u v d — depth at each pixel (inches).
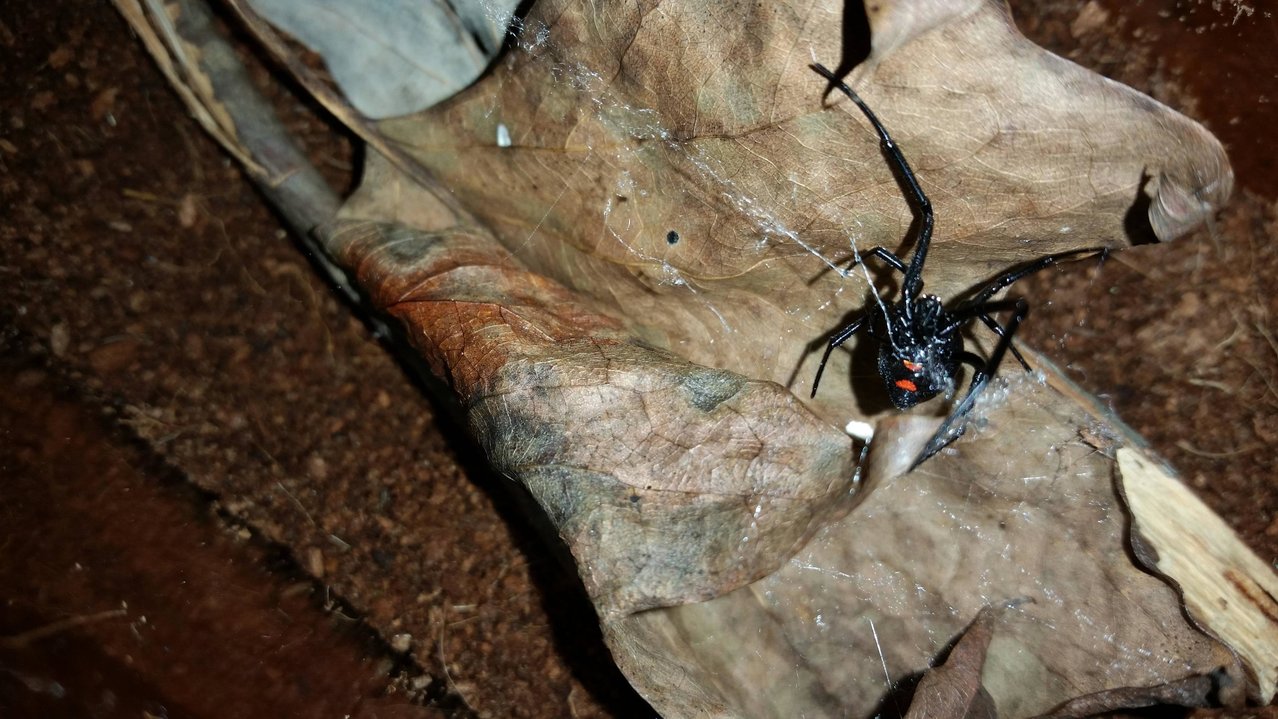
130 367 4.8
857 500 4.0
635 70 3.7
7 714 3.6
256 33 4.3
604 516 3.5
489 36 4.1
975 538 4.0
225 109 4.7
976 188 3.5
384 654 4.6
